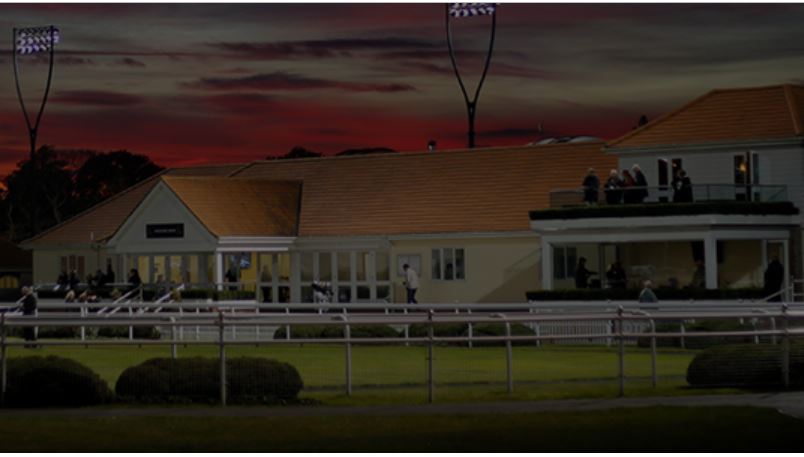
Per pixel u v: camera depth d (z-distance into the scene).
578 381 23.77
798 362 23.25
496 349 29.61
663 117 51.81
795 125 48.00
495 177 58.94
